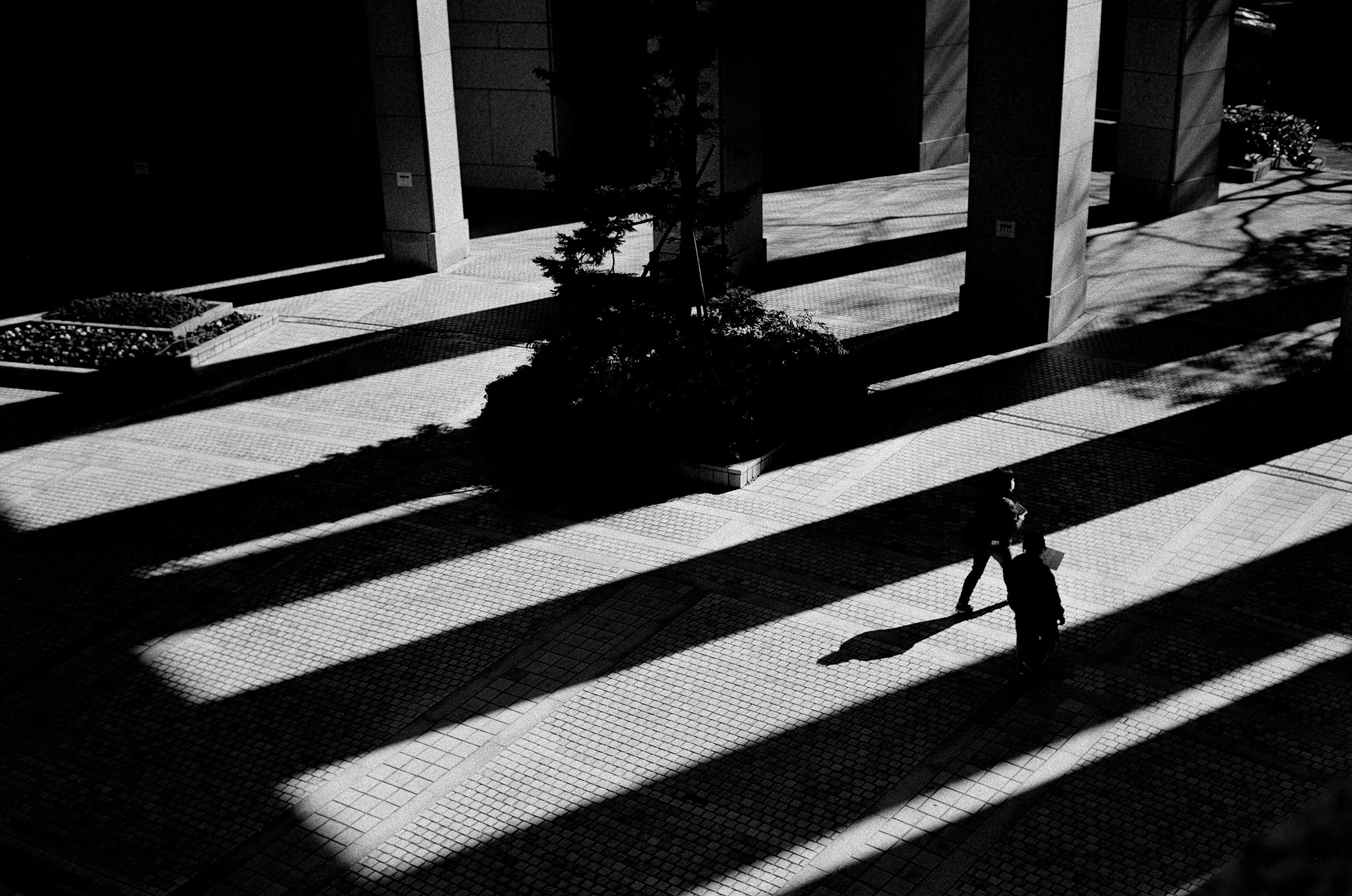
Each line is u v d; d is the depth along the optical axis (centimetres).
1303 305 2030
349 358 2009
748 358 1633
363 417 1772
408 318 2189
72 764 1069
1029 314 1939
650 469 1555
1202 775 984
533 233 2716
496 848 944
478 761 1048
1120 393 1734
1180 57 2469
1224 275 2197
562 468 1591
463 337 2083
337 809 998
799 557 1352
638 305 1711
